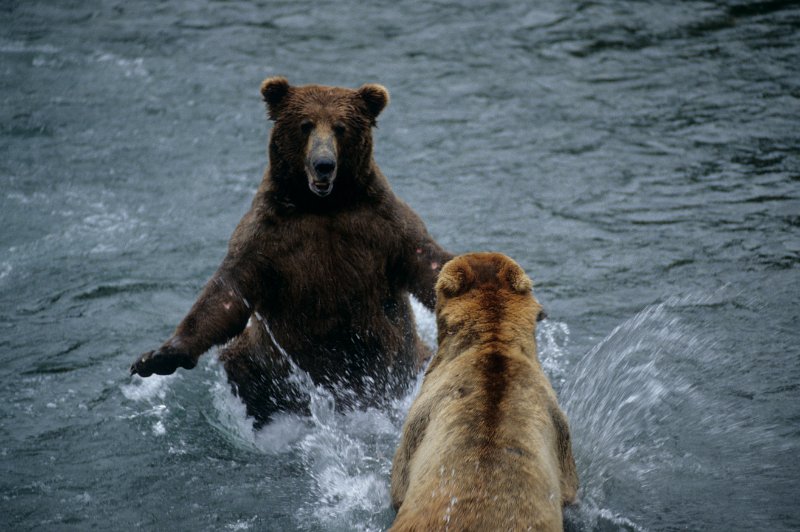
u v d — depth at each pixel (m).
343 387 11.18
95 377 11.84
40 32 23.36
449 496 7.05
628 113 19.27
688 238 14.79
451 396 7.91
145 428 10.88
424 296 10.89
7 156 17.78
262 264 10.59
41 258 14.66
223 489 9.75
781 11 23.56
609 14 23.81
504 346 8.21
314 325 10.78
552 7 24.30
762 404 10.69
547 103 19.81
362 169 10.68
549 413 7.94
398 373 11.19
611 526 8.75
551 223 15.48
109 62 21.86
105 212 16.03
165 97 20.28
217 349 12.42
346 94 10.70
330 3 25.02
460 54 22.06
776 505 9.03
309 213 10.63
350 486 9.83
